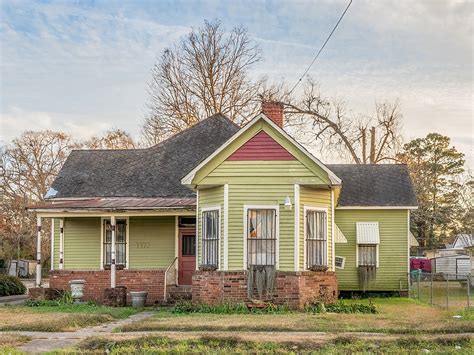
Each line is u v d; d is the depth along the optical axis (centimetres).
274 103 2738
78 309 2300
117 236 2830
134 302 2544
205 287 2267
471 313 2133
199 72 5188
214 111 5147
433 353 1355
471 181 7106
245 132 2289
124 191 2955
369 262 3178
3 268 6072
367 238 3142
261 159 2280
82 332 1681
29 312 2169
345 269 3172
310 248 2308
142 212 2608
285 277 2220
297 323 1753
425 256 6203
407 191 3250
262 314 2070
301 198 2272
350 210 3200
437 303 2708
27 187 6306
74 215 2644
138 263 2800
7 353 1337
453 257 5409
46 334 1642
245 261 2244
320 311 2155
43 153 6425
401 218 3186
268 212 2269
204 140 3162
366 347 1415
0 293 3444
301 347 1420
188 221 2802
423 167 6862
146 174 3039
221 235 2277
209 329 1653
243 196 2272
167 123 5241
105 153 3212
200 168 2295
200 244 2373
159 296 2684
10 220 6184
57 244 2888
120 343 1453
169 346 1432
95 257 2833
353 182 3338
